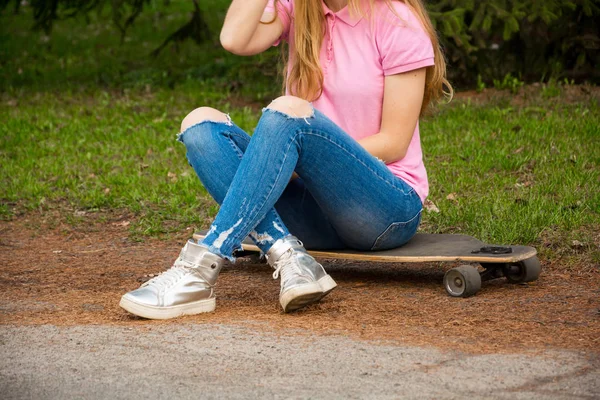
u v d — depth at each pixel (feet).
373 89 15.31
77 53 60.59
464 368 11.32
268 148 13.78
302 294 13.96
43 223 24.56
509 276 16.34
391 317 14.16
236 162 14.66
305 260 14.32
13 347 12.53
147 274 18.65
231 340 12.68
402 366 11.43
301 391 10.58
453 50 37.86
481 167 27.07
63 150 33.19
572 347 12.33
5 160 31.50
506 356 11.82
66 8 45.98
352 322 13.82
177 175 28.63
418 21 15.37
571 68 39.60
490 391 10.50
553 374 11.08
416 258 15.49
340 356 11.88
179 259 14.47
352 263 19.30
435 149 29.78
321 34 15.52
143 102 42.68
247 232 14.23
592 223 20.31
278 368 11.43
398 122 15.17
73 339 12.85
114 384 10.93
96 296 16.31
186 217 23.90
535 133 30.94
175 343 12.57
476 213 21.52
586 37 37.70
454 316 14.21
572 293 15.79
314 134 14.02
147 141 34.04
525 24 37.96
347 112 15.48
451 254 15.61
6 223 24.67
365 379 10.96
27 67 55.67
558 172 25.49
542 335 12.98
